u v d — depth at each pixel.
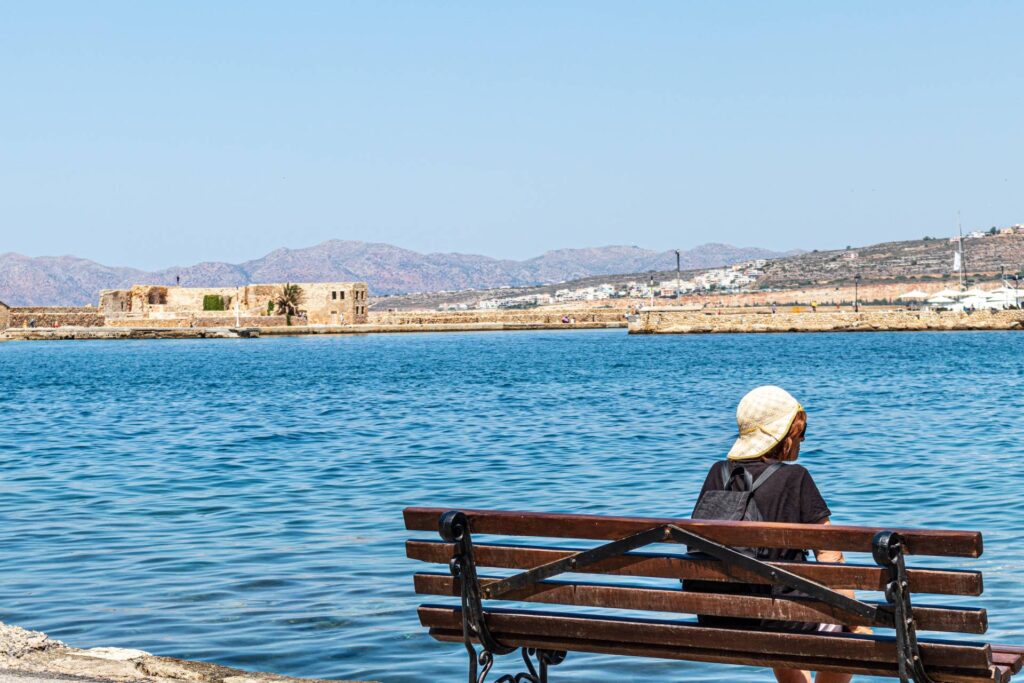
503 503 19.33
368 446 28.84
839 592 5.93
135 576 13.82
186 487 21.58
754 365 76.06
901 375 60.50
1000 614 11.52
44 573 14.06
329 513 18.25
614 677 9.95
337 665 10.30
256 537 16.19
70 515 18.41
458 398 48.28
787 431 6.75
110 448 29.42
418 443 29.48
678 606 6.32
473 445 28.86
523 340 156.12
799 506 6.50
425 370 76.44
